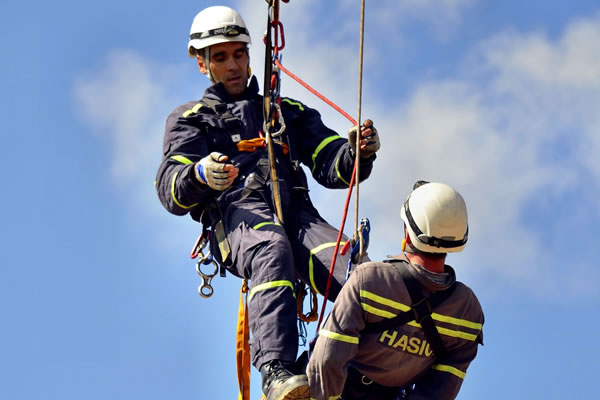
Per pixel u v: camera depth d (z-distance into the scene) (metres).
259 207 9.88
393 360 8.16
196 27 10.74
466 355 8.31
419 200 8.02
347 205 8.98
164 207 10.09
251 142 10.28
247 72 10.84
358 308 7.90
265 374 8.72
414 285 7.97
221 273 10.40
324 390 7.91
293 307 8.98
